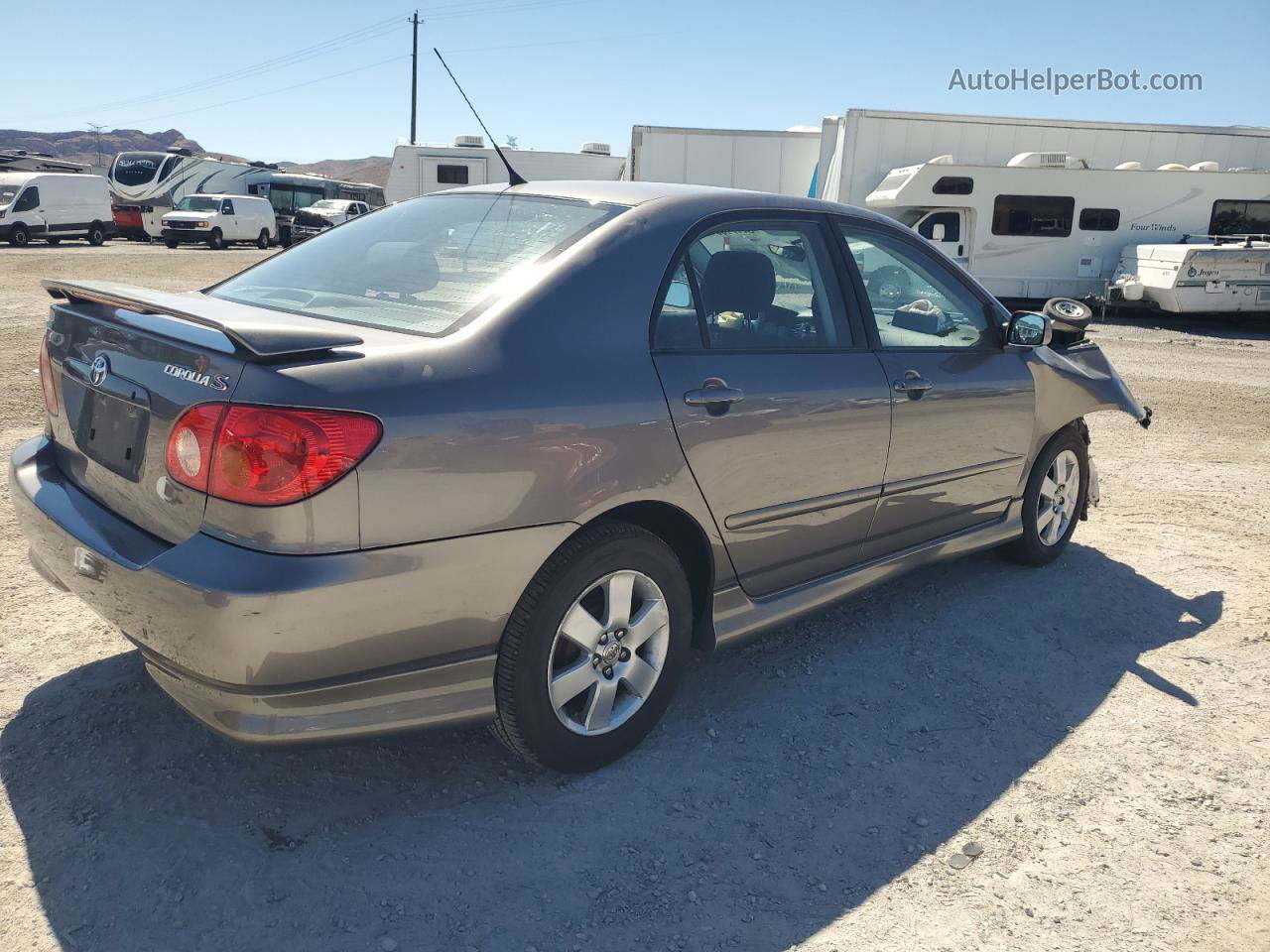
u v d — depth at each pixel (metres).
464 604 2.42
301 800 2.66
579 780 2.81
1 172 33.50
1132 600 4.28
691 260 3.00
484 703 2.56
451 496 2.34
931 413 3.63
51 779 2.67
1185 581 4.53
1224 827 2.70
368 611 2.26
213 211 31.69
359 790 2.72
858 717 3.23
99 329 2.67
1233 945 2.27
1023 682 3.51
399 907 2.29
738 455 2.96
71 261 22.31
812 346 3.29
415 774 2.80
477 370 2.43
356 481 2.20
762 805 2.74
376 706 2.38
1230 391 10.29
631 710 2.89
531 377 2.51
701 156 18.83
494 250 2.89
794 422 3.10
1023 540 4.48
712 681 3.44
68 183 29.27
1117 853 2.58
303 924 2.22
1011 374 4.05
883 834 2.64
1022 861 2.54
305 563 2.17
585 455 2.56
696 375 2.87
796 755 3.00
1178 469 6.63
